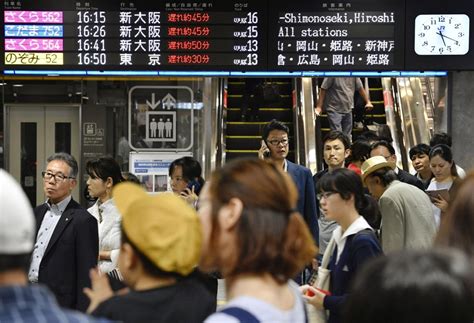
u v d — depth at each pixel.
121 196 2.46
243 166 2.07
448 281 1.44
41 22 7.43
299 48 7.35
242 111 12.88
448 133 8.02
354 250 3.79
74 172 4.96
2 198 1.49
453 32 7.30
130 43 7.39
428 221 5.00
